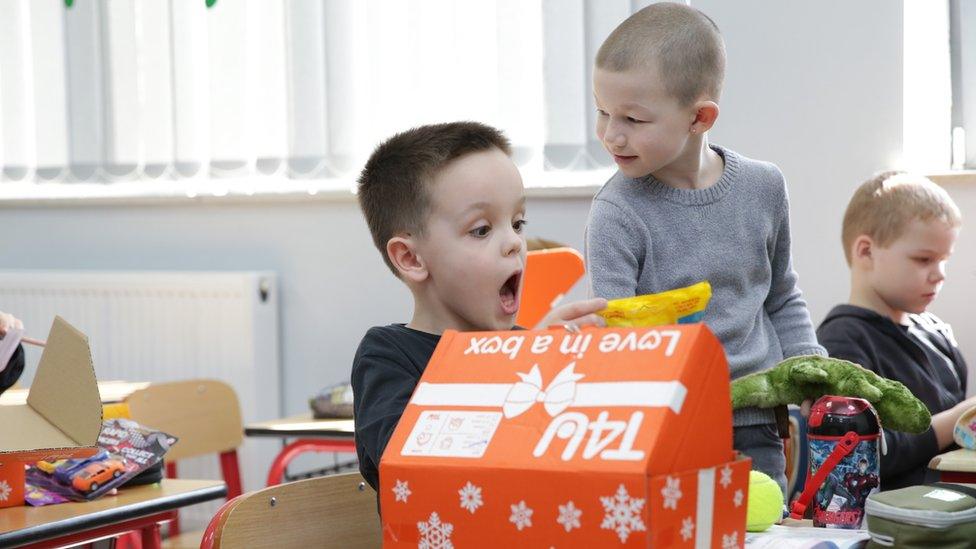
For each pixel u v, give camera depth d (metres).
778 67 2.60
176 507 1.53
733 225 1.60
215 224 3.27
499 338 0.87
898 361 2.05
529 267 2.23
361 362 1.18
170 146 3.28
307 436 2.33
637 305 1.08
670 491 0.72
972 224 2.45
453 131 1.21
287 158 3.11
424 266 1.19
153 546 1.54
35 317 3.38
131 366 3.27
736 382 1.30
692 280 1.57
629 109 1.49
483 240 1.17
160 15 3.26
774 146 2.61
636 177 1.59
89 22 3.33
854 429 1.12
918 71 2.54
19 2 3.40
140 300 3.25
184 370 3.20
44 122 3.39
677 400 0.74
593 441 0.75
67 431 1.39
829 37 2.56
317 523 1.20
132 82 3.30
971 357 2.45
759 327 1.63
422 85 2.95
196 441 2.51
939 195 2.08
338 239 3.12
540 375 0.82
